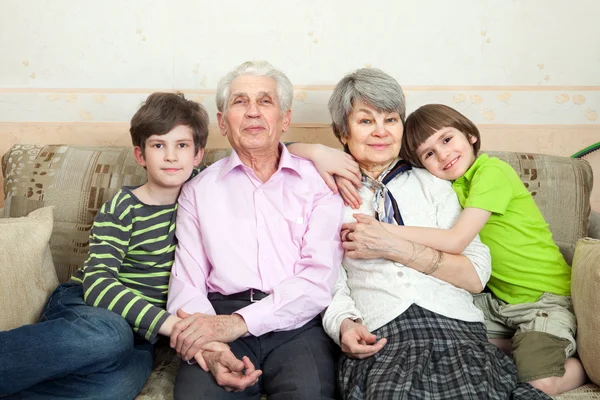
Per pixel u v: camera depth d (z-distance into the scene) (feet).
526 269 5.18
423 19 6.55
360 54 6.64
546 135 6.79
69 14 6.66
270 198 5.16
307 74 6.70
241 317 4.61
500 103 6.72
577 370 4.44
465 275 4.79
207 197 5.13
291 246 5.12
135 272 5.06
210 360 4.31
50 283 5.18
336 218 5.15
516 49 6.60
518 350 4.56
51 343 3.97
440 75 6.67
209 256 4.99
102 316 4.31
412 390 3.97
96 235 4.89
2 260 4.67
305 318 4.83
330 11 6.55
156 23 6.63
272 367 4.59
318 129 6.80
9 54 6.79
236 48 6.66
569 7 6.51
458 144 5.22
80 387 4.12
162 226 5.12
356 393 4.10
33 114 6.89
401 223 5.06
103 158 5.95
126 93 6.79
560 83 6.68
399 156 5.59
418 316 4.62
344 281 5.16
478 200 4.99
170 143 4.91
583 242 4.82
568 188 5.71
